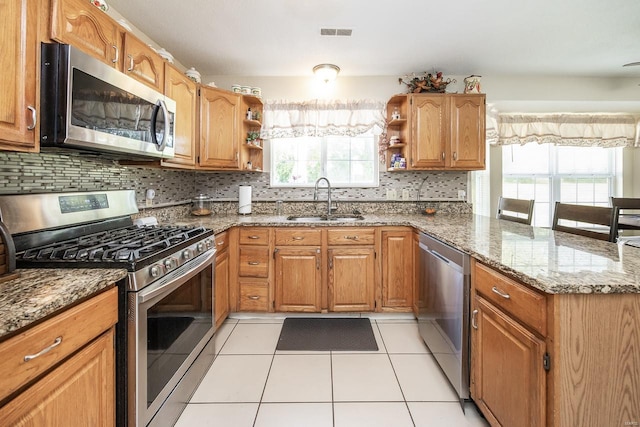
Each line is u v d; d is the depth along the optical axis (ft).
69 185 5.16
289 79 10.16
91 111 3.95
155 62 5.99
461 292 4.88
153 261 3.96
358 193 10.48
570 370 3.00
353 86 10.16
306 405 5.12
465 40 7.72
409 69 9.57
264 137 9.87
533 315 3.26
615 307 3.01
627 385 3.02
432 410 5.00
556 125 11.89
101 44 4.56
